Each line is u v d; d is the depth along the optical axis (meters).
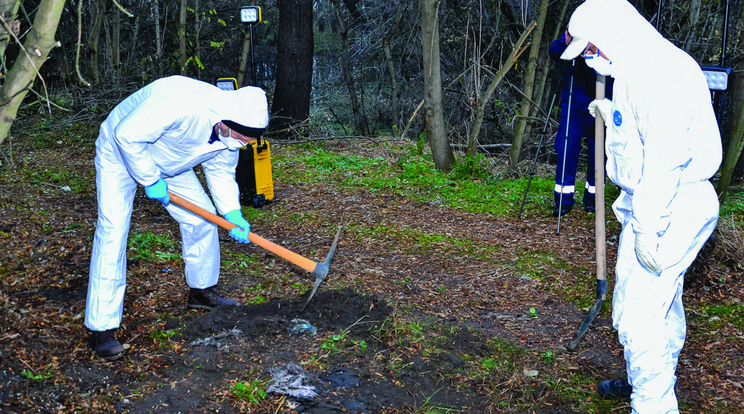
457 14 13.89
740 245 5.47
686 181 2.87
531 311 4.54
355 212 7.29
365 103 19.39
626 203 3.16
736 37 7.70
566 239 6.36
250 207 7.45
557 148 7.09
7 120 3.06
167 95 3.33
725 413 3.26
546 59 10.73
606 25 2.89
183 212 3.92
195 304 4.25
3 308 3.78
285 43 12.36
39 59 2.95
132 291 4.50
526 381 3.55
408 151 11.05
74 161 9.45
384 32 16.17
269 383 3.34
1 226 5.84
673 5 8.96
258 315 4.12
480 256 5.83
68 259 5.07
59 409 2.97
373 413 3.17
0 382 3.04
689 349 3.99
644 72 2.78
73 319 3.89
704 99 2.83
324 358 3.65
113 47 13.53
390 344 3.86
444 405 3.28
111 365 3.43
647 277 2.92
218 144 3.60
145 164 3.27
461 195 8.05
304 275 5.11
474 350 3.91
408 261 5.65
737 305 4.57
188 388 3.26
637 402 2.96
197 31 12.30
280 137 12.48
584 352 3.97
